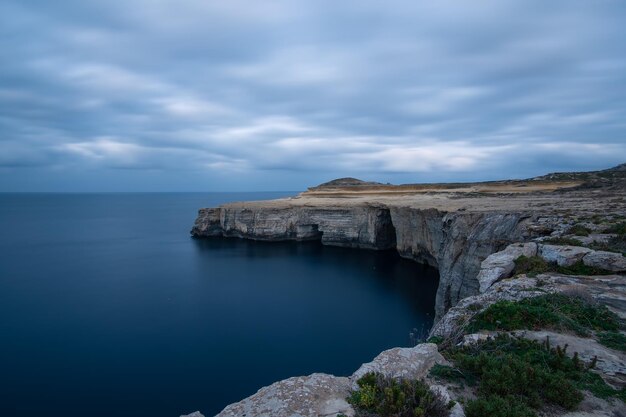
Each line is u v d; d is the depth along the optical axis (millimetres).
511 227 26953
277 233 85688
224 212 91688
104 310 40688
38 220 140375
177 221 138000
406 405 6738
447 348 10133
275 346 32344
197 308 41812
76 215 165125
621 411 6844
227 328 36281
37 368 28172
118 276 55312
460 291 29484
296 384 7770
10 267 60219
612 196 45656
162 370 28219
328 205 82375
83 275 55531
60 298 44469
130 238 93188
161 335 34469
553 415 6762
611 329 10328
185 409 23625
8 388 25516
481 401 6586
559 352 8523
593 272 15141
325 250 76062
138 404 24016
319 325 36969
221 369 28422
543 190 71438
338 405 7141
